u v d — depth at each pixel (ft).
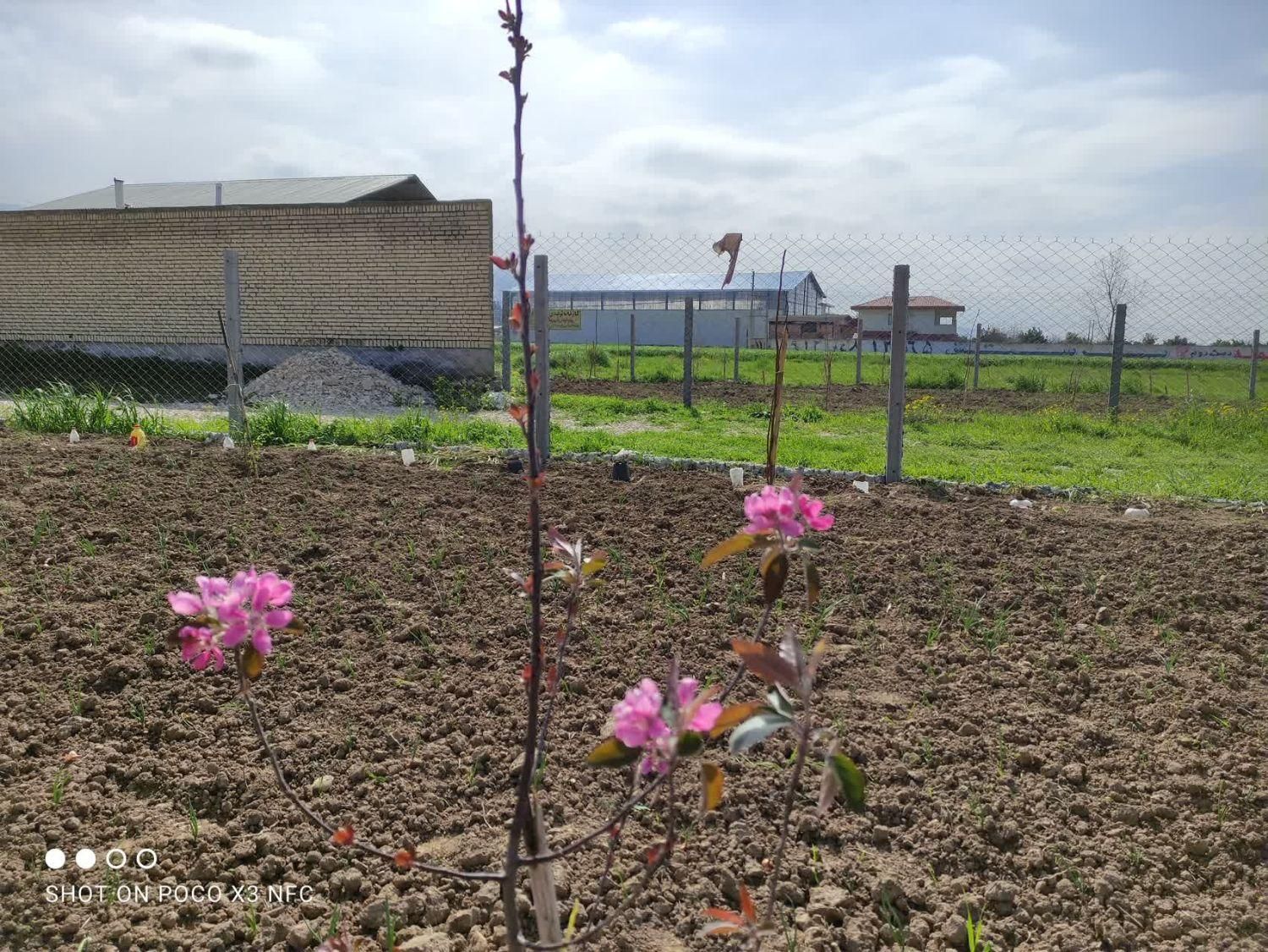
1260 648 11.87
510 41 4.94
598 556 6.30
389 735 9.35
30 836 7.66
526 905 7.11
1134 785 8.93
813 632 12.10
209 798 8.37
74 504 15.78
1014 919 7.32
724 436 33.60
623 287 169.27
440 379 49.65
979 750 9.43
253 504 16.26
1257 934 7.19
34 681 10.13
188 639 5.17
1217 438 35.35
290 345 55.88
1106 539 15.92
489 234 52.49
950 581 13.84
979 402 52.90
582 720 9.72
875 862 7.86
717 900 7.25
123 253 57.62
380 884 7.39
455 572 13.52
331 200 70.08
